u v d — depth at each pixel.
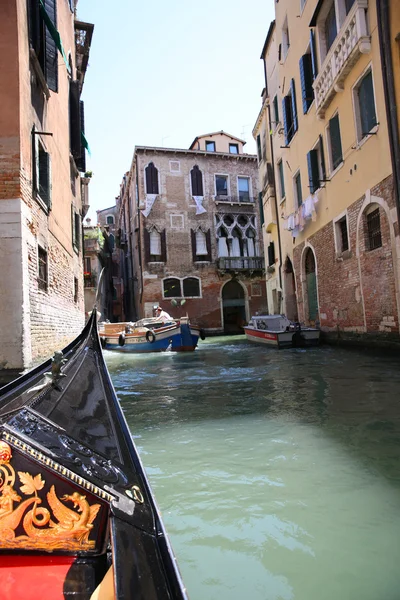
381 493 2.72
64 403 2.36
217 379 7.58
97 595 1.12
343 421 4.22
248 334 16.62
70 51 13.10
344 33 9.36
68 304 11.59
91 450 1.68
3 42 6.77
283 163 15.57
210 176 27.48
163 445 3.83
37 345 7.54
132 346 16.23
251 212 28.17
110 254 32.91
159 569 1.14
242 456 3.46
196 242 26.78
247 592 1.85
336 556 2.10
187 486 2.94
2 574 1.21
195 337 14.74
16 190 6.62
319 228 12.27
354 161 9.71
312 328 12.55
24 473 1.33
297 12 13.04
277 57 15.79
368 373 6.86
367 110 9.14
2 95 6.72
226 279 27.02
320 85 11.25
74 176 13.64
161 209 26.36
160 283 25.81
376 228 9.13
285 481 2.96
